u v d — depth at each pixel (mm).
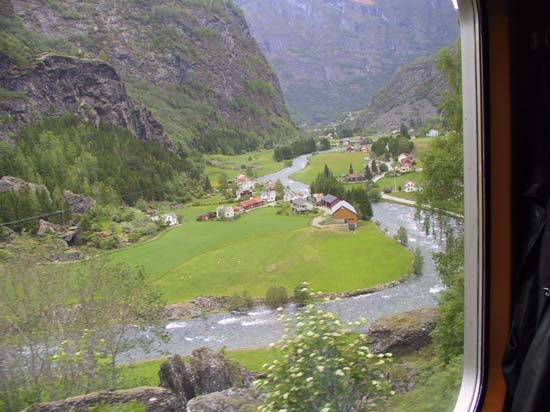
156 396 158750
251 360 169750
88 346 159125
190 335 181375
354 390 165000
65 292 159875
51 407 144625
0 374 141375
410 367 172625
